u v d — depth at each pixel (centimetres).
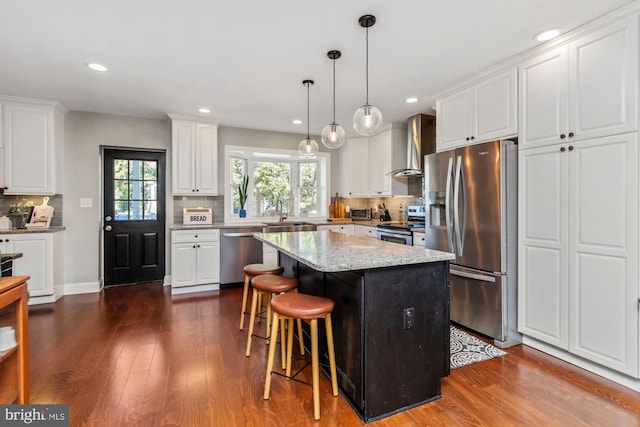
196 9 193
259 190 537
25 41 230
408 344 182
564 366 225
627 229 193
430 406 182
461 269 286
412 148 423
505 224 255
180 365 224
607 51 200
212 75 292
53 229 360
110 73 286
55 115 371
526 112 248
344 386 192
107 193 426
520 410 178
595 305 209
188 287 408
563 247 226
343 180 552
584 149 212
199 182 433
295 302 183
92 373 212
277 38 228
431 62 265
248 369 220
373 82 307
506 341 255
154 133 438
